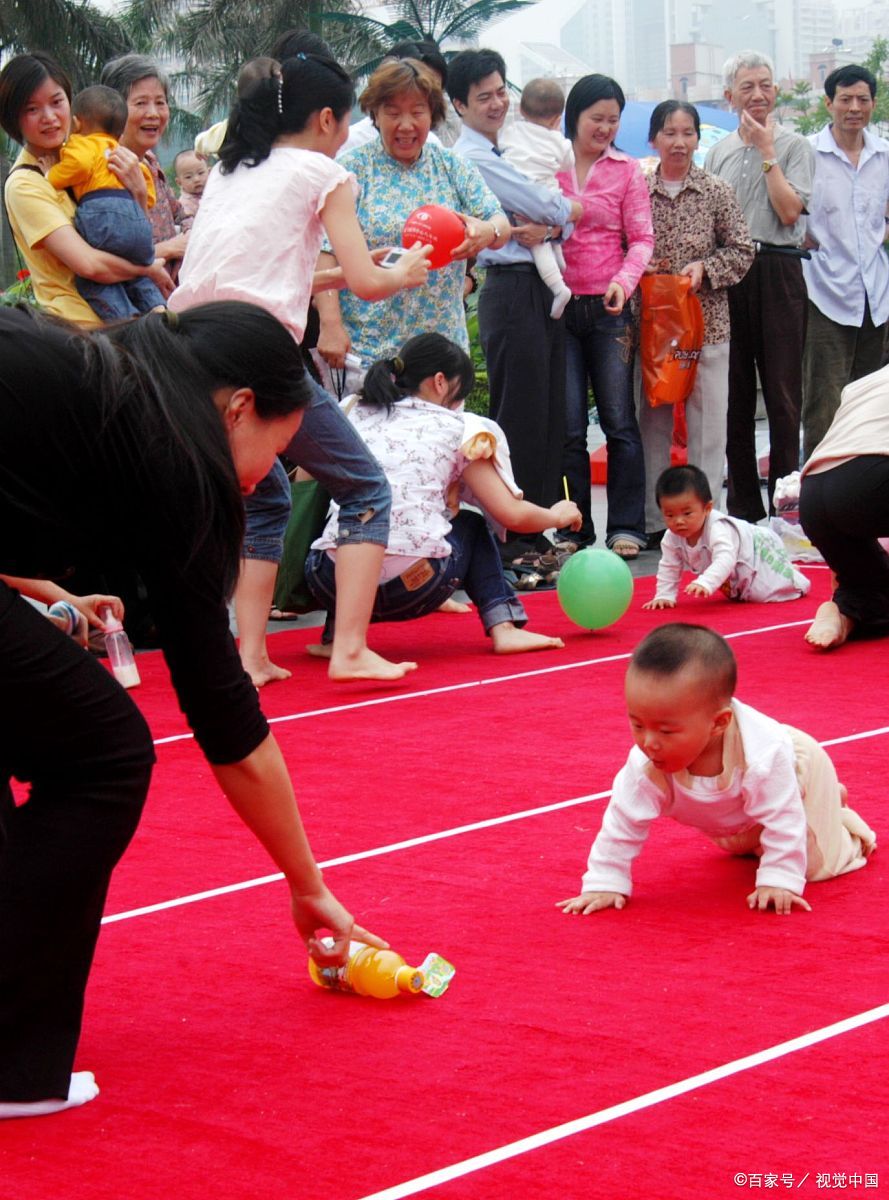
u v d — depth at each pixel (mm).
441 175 7684
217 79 42906
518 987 3316
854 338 10617
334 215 5891
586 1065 2922
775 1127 2643
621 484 9633
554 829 4414
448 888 3959
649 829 4020
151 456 2678
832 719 5547
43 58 7172
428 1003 3252
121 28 37375
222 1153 2635
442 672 6586
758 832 3924
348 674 6262
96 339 2746
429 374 6875
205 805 4816
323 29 42000
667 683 3561
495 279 8789
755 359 10055
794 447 10117
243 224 5801
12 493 2646
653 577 8969
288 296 5832
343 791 4867
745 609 7930
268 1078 2924
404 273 6031
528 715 5766
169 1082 2922
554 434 9016
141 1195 2504
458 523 6930
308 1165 2582
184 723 5934
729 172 9992
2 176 31250
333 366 7336
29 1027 2781
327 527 6680
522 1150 2600
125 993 3369
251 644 6484
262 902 3934
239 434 2861
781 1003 3174
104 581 7246
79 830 2758
